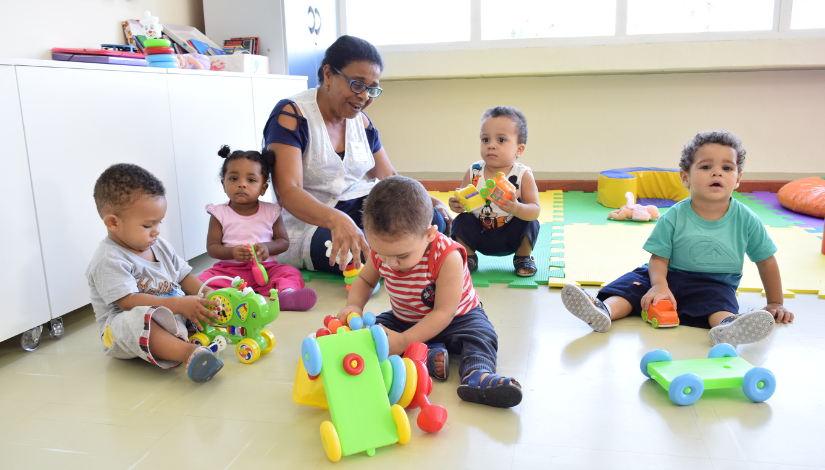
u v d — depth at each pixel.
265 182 2.00
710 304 1.56
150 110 1.89
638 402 1.18
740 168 1.59
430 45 4.01
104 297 1.39
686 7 3.71
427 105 4.24
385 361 1.11
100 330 1.46
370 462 1.00
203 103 2.18
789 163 3.86
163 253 1.55
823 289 1.81
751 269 2.04
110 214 1.40
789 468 0.96
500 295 1.87
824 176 3.70
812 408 1.15
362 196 2.17
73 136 1.59
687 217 1.65
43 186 1.51
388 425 1.05
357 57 1.84
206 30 3.07
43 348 1.52
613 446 1.03
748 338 1.38
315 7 3.41
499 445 1.04
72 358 1.45
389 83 4.25
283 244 2.02
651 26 3.77
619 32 3.77
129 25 2.42
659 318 1.55
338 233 1.67
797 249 2.27
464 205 2.00
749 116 3.84
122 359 1.44
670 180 3.43
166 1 2.79
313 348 1.05
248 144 2.52
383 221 1.14
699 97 3.87
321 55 3.54
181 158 2.07
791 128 3.80
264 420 1.14
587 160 4.12
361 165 2.15
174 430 1.11
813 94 3.73
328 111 2.01
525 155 4.19
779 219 2.83
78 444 1.07
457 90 4.18
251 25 3.03
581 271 2.06
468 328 1.33
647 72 3.85
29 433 1.11
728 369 1.24
